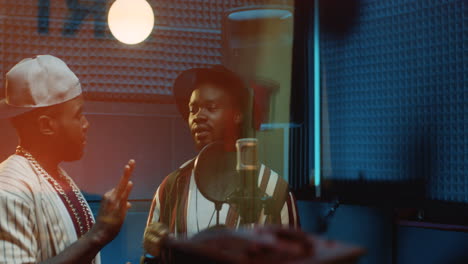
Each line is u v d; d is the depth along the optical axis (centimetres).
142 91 210
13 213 94
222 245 34
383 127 170
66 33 209
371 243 157
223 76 119
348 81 181
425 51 156
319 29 182
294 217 107
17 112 104
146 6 174
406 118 162
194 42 217
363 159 175
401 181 161
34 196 100
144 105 206
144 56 211
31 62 106
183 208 114
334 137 183
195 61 217
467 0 143
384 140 169
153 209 127
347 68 182
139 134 204
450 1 148
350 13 179
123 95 209
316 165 183
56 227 103
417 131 158
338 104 184
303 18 181
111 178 200
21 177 100
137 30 175
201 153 108
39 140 107
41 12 207
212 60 219
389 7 168
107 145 200
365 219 160
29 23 207
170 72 214
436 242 140
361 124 177
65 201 107
